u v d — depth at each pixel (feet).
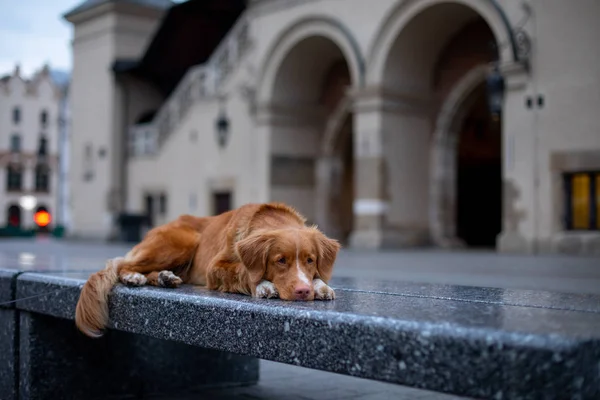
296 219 5.35
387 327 3.56
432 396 6.86
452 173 31.55
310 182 36.60
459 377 3.28
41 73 88.28
